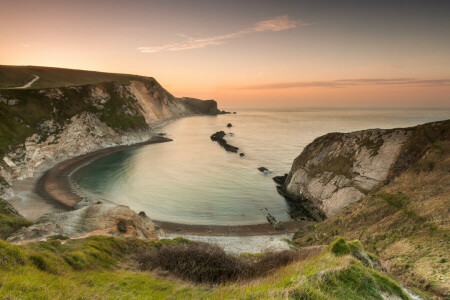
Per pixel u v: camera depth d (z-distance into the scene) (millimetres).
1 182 51844
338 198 51219
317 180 58938
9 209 36750
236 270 15797
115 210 31203
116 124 112688
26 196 53531
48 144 80312
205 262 15891
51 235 24312
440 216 28562
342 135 62562
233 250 36281
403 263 22750
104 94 117500
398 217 32031
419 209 31906
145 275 14117
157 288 12070
